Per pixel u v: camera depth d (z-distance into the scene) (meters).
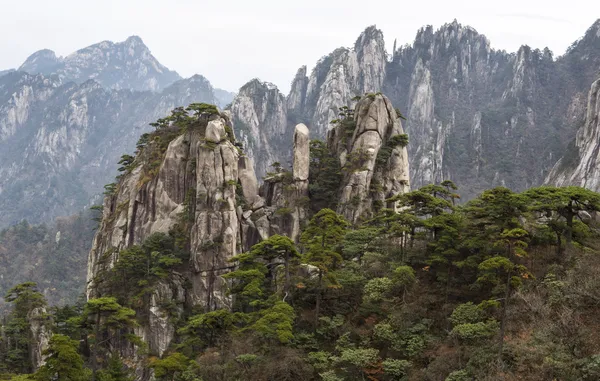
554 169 199.88
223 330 55.47
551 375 36.50
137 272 84.94
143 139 112.19
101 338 73.75
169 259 82.69
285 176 100.62
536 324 42.31
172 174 96.56
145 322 78.88
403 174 99.12
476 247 51.66
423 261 56.16
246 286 56.06
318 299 52.62
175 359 49.28
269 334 47.94
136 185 99.75
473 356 40.88
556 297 43.81
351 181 94.69
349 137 102.31
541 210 54.59
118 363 59.16
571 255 50.22
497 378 37.03
